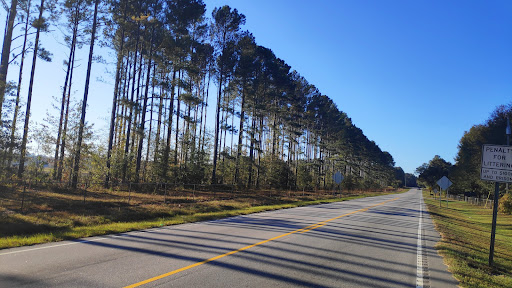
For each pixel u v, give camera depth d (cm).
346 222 1559
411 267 750
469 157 5284
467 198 5875
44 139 2073
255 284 562
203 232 1120
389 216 2016
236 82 4156
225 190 3609
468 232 1627
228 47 3791
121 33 3039
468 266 796
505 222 2489
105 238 969
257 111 4797
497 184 854
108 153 2678
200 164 3500
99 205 1611
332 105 7506
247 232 1141
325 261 757
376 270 706
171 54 3238
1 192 1684
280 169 4731
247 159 4272
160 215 1585
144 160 3419
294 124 5106
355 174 8744
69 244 868
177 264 673
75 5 2617
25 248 807
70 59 2797
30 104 2550
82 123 2234
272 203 2720
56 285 523
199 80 4216
